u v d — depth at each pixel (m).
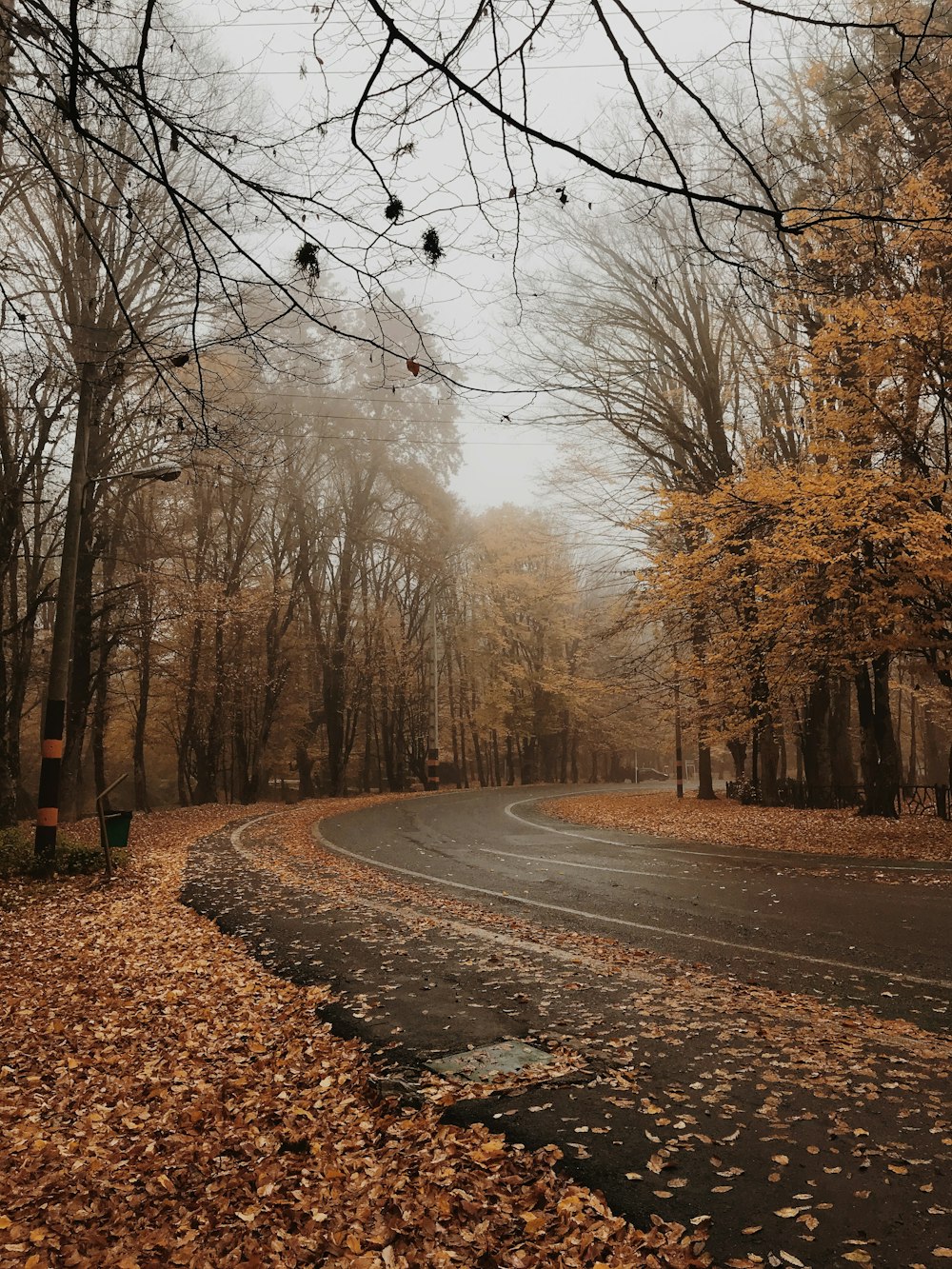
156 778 49.50
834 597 13.30
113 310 10.20
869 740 19.44
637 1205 3.39
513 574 42.78
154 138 2.88
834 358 14.44
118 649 32.78
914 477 13.12
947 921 8.62
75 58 2.79
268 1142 4.22
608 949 7.75
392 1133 4.17
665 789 44.66
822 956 7.32
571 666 45.38
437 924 8.98
